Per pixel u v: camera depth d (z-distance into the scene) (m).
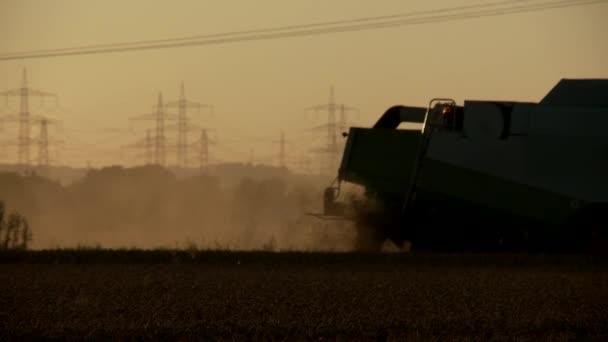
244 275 71.75
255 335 47.69
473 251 92.44
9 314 53.12
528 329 49.66
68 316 52.53
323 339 47.25
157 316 52.53
